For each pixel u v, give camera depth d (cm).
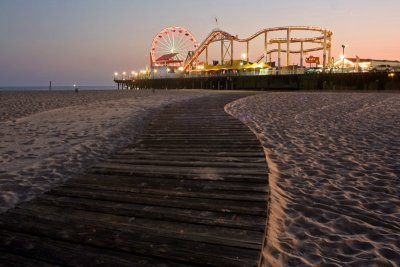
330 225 393
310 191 501
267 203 415
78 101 2552
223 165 588
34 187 559
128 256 296
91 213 394
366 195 485
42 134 1055
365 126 1052
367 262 316
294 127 1049
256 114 1394
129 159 644
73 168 670
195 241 319
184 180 511
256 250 301
